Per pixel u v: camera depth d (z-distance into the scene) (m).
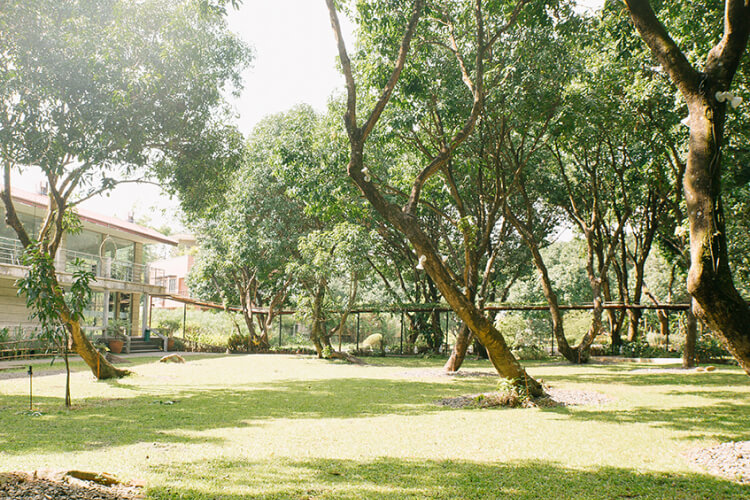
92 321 24.42
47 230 12.57
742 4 4.79
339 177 13.88
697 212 4.89
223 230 23.78
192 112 12.17
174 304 43.62
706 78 5.00
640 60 13.81
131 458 5.34
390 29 10.97
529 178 19.64
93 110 10.09
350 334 37.19
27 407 8.86
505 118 14.25
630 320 24.98
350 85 8.77
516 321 26.41
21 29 9.55
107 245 26.47
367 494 4.39
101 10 10.55
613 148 20.45
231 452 5.72
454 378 14.62
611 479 4.94
